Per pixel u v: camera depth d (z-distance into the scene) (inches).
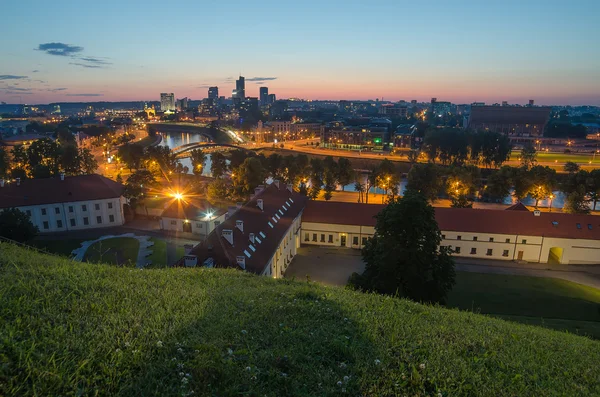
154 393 418.6
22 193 3149.6
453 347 633.6
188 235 3134.8
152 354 492.4
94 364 456.1
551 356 674.8
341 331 650.8
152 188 4574.3
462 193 4165.8
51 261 924.6
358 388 477.7
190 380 445.4
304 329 650.2
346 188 5816.9
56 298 630.5
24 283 673.0
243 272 1246.9
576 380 586.2
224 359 501.4
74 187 3326.8
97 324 557.9
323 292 935.0
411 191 1779.0
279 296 872.3
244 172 4480.8
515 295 2253.9
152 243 2940.5
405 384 493.4
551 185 4306.1
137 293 726.5
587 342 888.9
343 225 2928.2
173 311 659.4
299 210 2940.5
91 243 2942.9
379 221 1787.6
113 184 3572.8
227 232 1888.5
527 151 7608.3
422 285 1705.2
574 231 2711.6
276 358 521.7
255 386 455.8
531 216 2822.3
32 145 5349.4
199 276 1042.1
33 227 2618.1
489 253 2810.0
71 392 397.1
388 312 800.3
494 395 492.4
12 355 442.0
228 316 677.9
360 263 2662.4
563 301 2178.9
